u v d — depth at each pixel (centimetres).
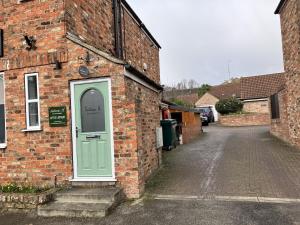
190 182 727
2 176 713
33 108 706
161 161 960
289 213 513
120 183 640
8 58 717
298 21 1095
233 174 784
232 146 1317
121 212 559
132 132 637
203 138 1766
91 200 593
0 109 736
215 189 662
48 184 679
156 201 606
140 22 1198
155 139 891
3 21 729
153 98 902
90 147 668
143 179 674
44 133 686
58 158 675
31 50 702
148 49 1362
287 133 1377
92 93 671
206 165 914
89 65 662
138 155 642
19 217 570
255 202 572
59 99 679
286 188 649
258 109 3253
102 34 869
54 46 684
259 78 3447
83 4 762
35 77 706
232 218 502
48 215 566
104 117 663
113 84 650
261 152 1112
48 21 691
